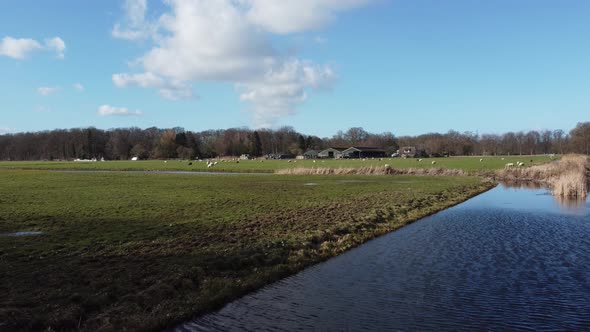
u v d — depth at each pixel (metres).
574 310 8.88
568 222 19.72
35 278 10.36
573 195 31.20
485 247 14.62
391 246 14.95
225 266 11.71
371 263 12.69
